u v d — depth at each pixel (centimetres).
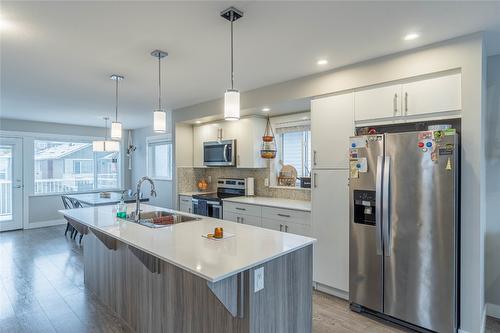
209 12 193
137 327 246
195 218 285
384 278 254
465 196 226
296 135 430
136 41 237
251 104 384
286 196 430
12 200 625
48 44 241
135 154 796
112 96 421
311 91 323
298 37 231
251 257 168
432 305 229
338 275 302
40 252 469
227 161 459
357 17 200
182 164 526
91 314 276
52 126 673
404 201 240
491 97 270
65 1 178
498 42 241
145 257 219
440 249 225
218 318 180
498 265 268
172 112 524
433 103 244
